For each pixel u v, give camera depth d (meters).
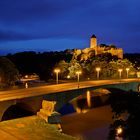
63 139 48.28
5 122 57.12
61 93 70.88
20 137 47.50
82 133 69.25
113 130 30.14
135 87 111.38
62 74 160.12
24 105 67.31
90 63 169.12
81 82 103.12
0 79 94.06
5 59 99.75
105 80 115.25
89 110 98.44
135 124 27.94
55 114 60.44
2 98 59.31
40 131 51.97
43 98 65.25
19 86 92.12
